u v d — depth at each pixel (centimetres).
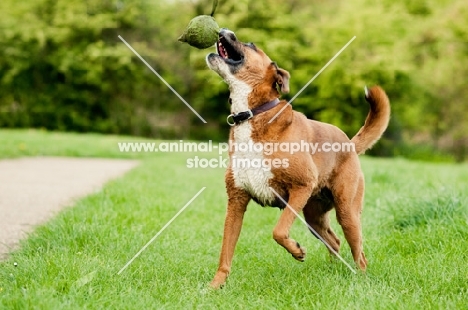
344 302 400
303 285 450
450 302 393
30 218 731
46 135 2188
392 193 805
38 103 3012
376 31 2659
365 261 509
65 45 2988
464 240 523
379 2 2884
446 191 678
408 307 386
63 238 560
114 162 1569
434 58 2783
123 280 454
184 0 2939
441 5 2884
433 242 531
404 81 2661
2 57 2994
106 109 3070
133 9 2884
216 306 412
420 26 2781
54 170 1294
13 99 3042
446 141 2769
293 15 2902
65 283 420
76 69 2980
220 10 2858
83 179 1146
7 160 1489
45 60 2989
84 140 2025
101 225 609
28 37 2895
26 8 3014
